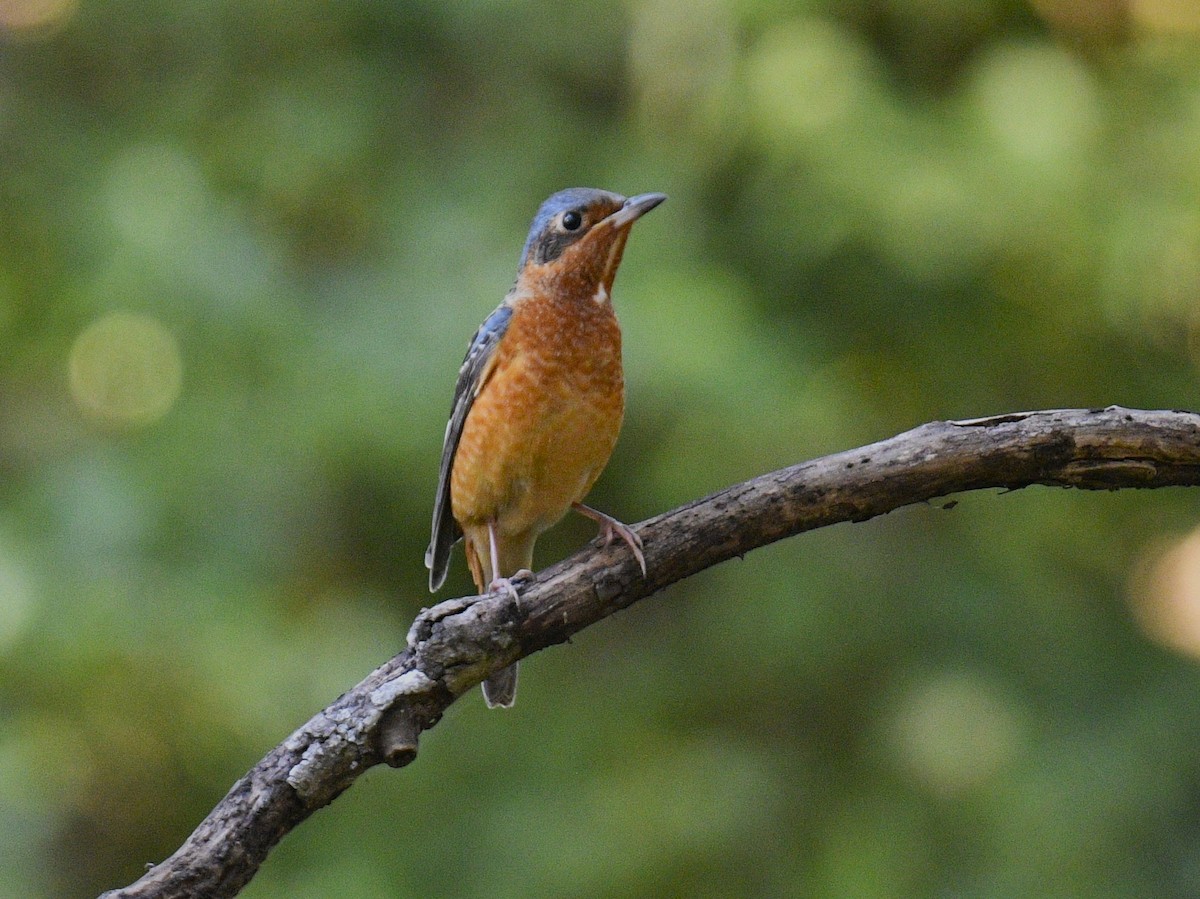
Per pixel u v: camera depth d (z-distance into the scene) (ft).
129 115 46.70
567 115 46.91
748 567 46.14
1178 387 47.55
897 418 48.16
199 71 47.14
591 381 26.71
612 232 26.55
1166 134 45.03
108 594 40.14
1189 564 47.39
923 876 42.70
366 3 46.50
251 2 46.50
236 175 45.34
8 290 44.91
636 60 46.03
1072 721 44.32
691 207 44.88
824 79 43.32
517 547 29.25
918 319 47.24
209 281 41.37
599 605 21.53
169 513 41.60
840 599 45.42
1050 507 46.68
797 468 21.62
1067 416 21.26
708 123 44.78
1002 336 47.44
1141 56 46.70
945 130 44.09
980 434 21.30
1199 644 45.88
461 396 28.55
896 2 45.60
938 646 45.52
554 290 26.71
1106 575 47.98
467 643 20.80
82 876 44.11
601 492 46.91
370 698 20.49
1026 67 44.01
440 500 29.19
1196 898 40.73
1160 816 42.29
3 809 40.22
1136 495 47.55
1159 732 43.50
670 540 21.58
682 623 48.42
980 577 46.29
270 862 44.04
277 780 20.17
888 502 21.59
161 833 44.62
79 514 41.22
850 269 46.50
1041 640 45.68
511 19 46.21
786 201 44.86
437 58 47.52
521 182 45.27
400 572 46.85
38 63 47.37
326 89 45.96
